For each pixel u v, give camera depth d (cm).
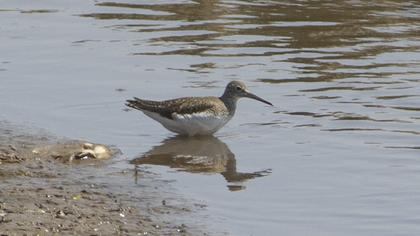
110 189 1359
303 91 1902
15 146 1534
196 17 2489
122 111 1781
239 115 1792
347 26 2427
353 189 1409
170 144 1628
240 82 1714
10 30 2323
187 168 1499
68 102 1809
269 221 1279
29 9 2545
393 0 2689
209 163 1528
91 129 1677
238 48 2202
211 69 2034
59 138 1602
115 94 1862
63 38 2262
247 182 1436
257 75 2000
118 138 1645
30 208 1243
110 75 1983
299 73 2020
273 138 1661
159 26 2389
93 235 1166
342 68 2059
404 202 1355
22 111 1744
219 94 1861
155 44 2222
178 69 2030
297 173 1480
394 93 1891
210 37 2294
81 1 2641
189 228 1226
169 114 1669
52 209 1246
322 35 2336
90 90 1881
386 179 1448
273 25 2420
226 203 1339
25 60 2073
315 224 1273
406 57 2153
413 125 1708
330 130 1689
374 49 2217
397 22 2477
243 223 1266
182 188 1395
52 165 1454
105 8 2569
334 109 1800
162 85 1917
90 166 1472
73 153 1501
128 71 2009
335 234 1241
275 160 1548
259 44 2239
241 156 1570
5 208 1237
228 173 1479
